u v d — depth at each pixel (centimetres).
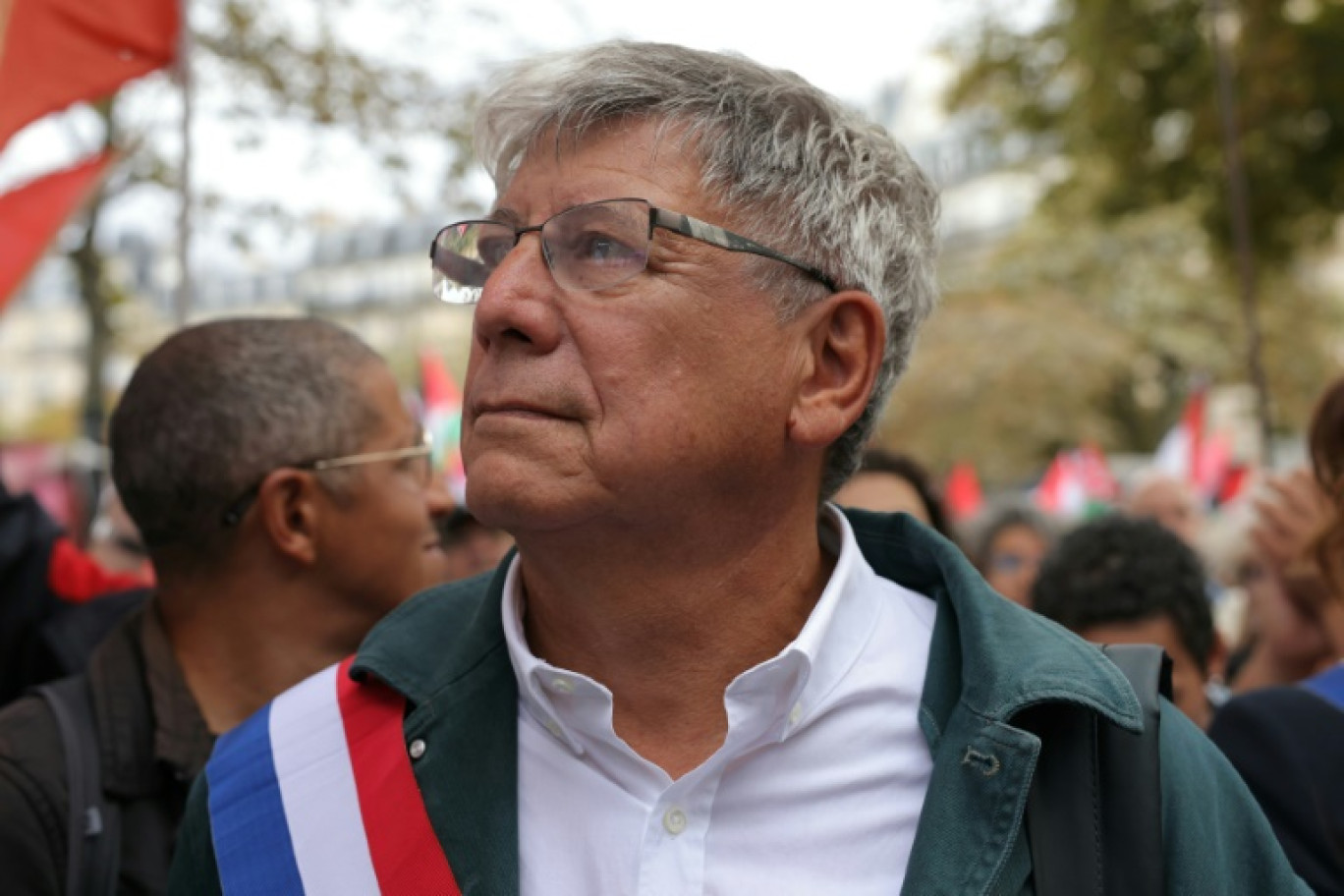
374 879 141
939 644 147
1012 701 133
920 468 328
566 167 141
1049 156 1588
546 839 140
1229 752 192
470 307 151
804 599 150
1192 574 280
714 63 144
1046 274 2689
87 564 288
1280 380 2461
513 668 148
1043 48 1453
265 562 204
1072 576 282
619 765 140
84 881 173
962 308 2694
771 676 137
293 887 144
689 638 144
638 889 134
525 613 152
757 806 138
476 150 153
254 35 835
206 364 204
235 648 204
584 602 143
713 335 137
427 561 220
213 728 200
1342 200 1375
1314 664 298
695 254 137
